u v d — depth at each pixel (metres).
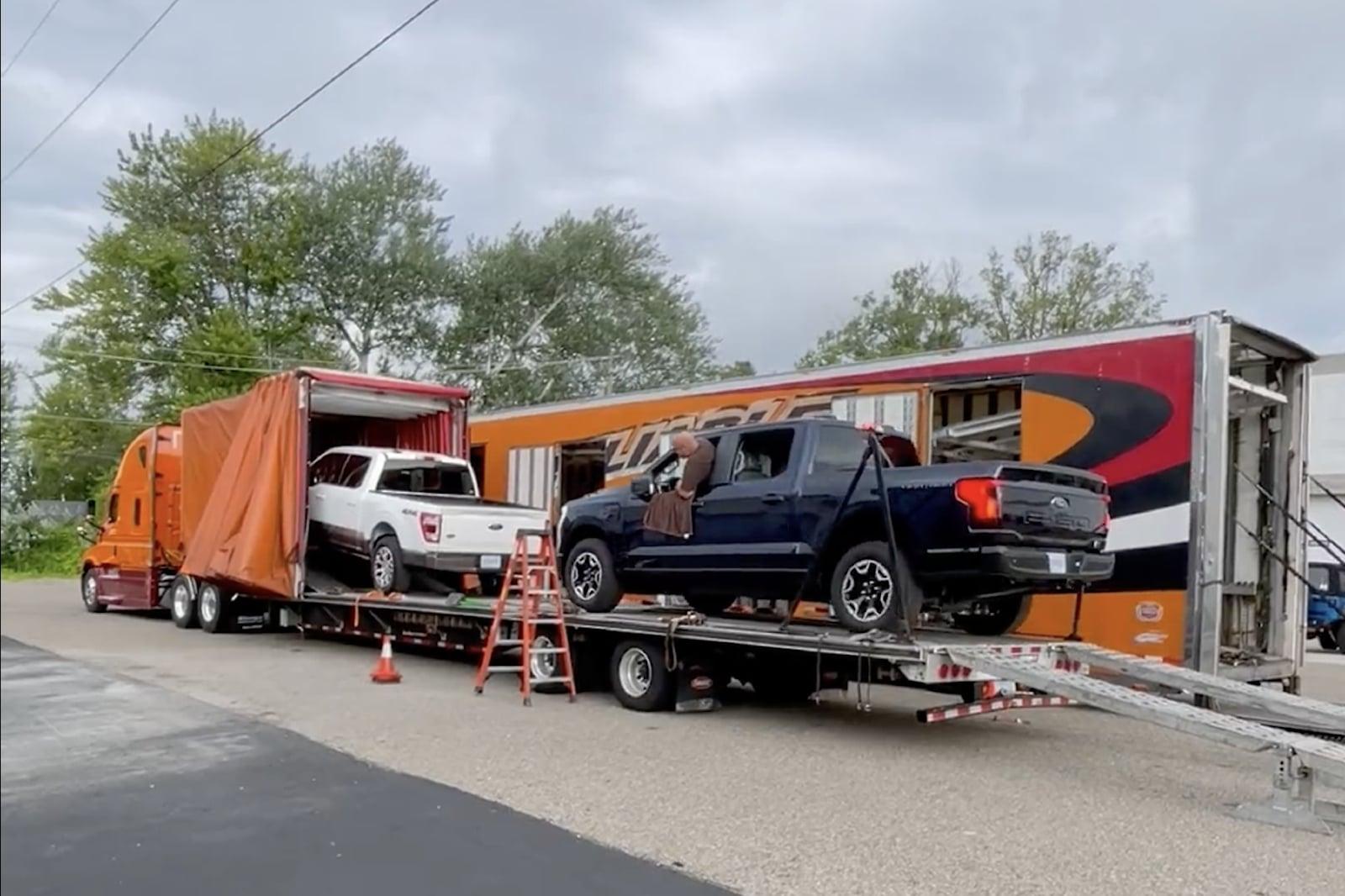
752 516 9.20
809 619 10.21
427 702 10.01
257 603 16.17
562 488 16.39
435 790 6.64
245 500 14.71
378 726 8.68
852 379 12.43
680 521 9.77
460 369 39.41
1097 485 8.58
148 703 9.52
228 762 7.27
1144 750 8.61
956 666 7.79
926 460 11.67
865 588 8.38
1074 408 10.40
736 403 13.76
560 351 39.50
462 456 15.46
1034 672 7.51
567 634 10.75
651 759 7.72
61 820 5.84
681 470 9.98
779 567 8.99
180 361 36.47
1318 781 7.20
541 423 16.59
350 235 38.50
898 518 8.10
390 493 13.87
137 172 37.06
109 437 33.72
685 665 9.73
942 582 8.10
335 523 14.51
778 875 5.19
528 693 10.12
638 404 15.02
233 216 38.06
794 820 6.14
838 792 6.86
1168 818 6.40
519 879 5.07
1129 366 10.05
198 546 15.55
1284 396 10.93
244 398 15.30
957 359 11.48
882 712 10.33
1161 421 9.78
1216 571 9.42
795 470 8.98
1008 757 8.16
